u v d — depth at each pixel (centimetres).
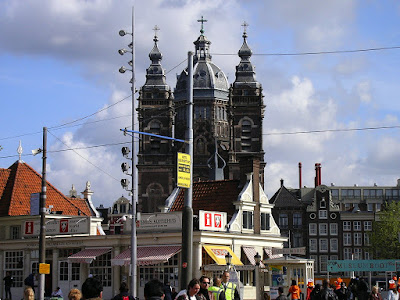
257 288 4872
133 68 4691
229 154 12875
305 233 12256
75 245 5825
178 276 5334
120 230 6247
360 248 12188
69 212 6644
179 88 14088
